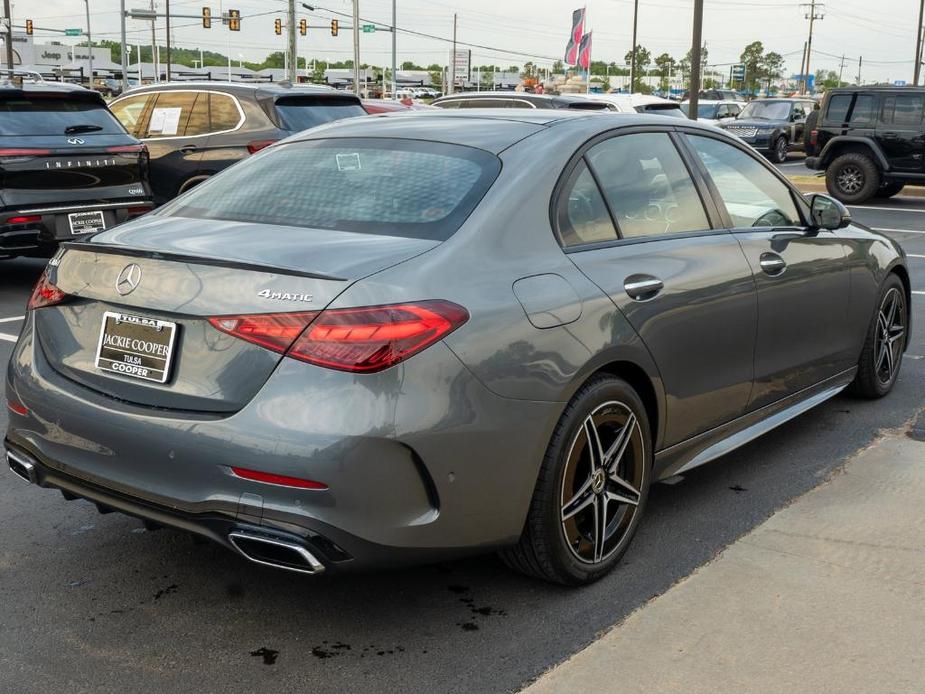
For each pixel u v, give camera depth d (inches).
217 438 103.2
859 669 106.2
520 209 121.5
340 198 125.1
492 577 130.4
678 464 146.5
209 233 119.6
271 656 111.3
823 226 177.3
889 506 150.8
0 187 304.8
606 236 132.3
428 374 103.2
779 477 167.6
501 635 115.8
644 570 132.8
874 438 187.6
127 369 113.1
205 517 105.7
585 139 135.5
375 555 104.0
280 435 100.3
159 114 414.3
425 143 134.2
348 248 110.7
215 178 143.3
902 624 115.4
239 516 103.3
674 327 135.6
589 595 125.6
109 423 111.0
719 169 159.9
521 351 111.3
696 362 142.0
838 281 181.6
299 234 116.9
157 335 110.4
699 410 146.2
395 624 118.3
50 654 111.3
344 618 119.8
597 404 122.2
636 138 145.4
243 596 125.3
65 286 120.0
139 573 131.4
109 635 115.6
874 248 199.2
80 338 118.6
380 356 100.6
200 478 105.2
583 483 123.8
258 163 142.4
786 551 134.6
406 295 104.1
